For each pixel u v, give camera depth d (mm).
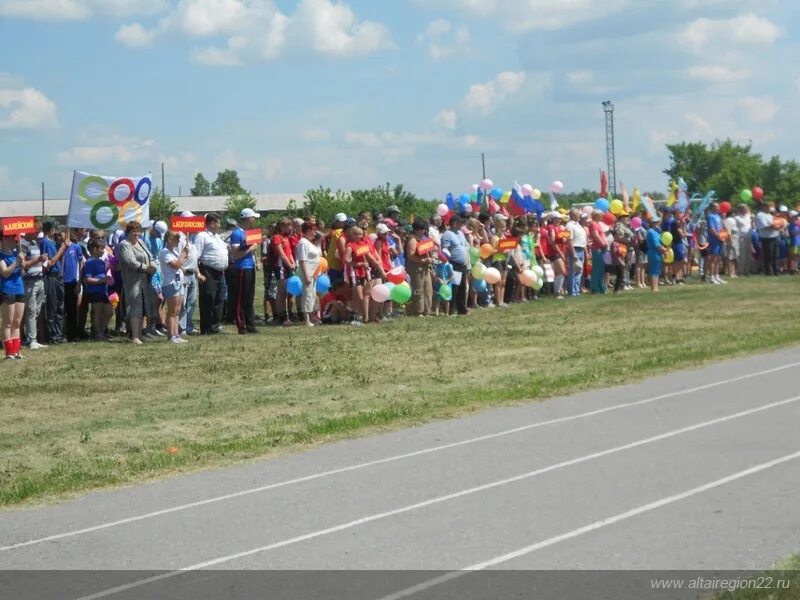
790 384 14398
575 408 13164
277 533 8242
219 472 10516
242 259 21812
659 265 30844
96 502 9547
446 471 10086
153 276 21609
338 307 23781
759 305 25938
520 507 8656
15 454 11367
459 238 25109
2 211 85750
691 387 14430
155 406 13883
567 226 29812
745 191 40688
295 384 15383
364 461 10703
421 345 19406
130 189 21578
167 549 7949
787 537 7508
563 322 22906
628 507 8500
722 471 9586
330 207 60906
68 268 20719
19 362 17891
